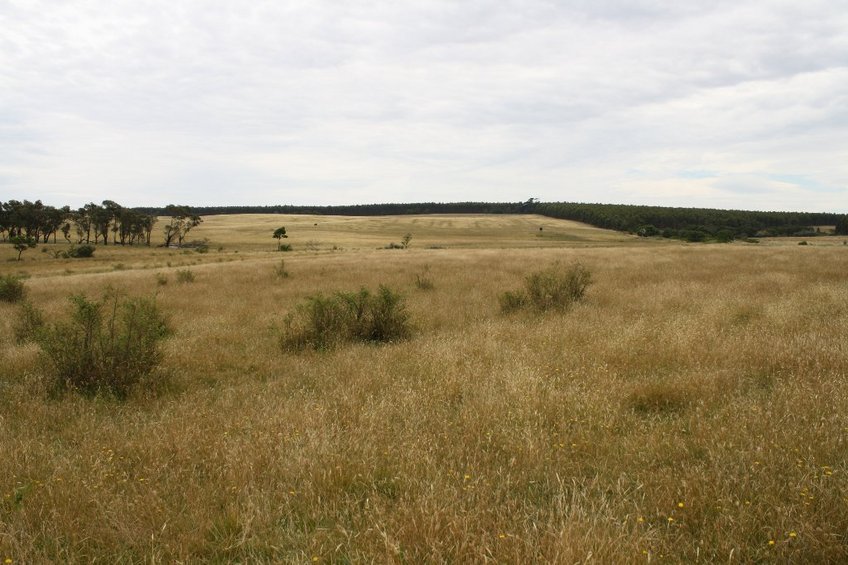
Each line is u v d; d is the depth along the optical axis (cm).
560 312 1138
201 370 768
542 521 323
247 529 319
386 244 10056
